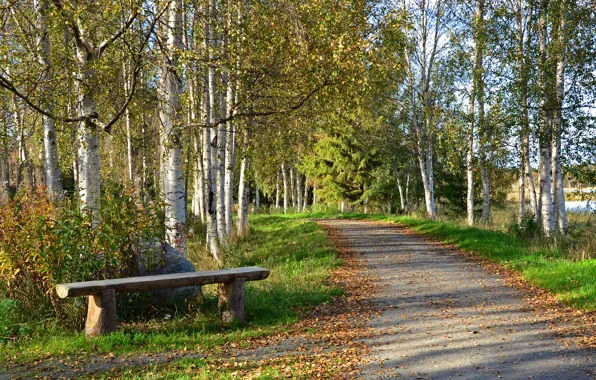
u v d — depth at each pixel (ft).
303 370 19.60
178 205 39.45
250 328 26.30
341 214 115.75
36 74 33.40
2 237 25.31
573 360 20.44
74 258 25.22
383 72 38.09
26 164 58.34
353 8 37.52
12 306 24.85
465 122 70.79
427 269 45.75
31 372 19.16
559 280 35.55
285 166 141.79
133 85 34.17
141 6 31.37
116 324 23.73
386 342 23.98
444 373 19.29
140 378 18.31
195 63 36.09
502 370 19.48
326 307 31.94
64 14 31.89
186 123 43.11
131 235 27.84
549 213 60.95
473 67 72.69
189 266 29.89
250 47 36.55
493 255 49.57
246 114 39.73
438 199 134.92
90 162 33.63
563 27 59.93
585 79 58.39
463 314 29.55
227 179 69.05
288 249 60.75
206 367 19.72
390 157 117.08
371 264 49.55
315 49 35.53
